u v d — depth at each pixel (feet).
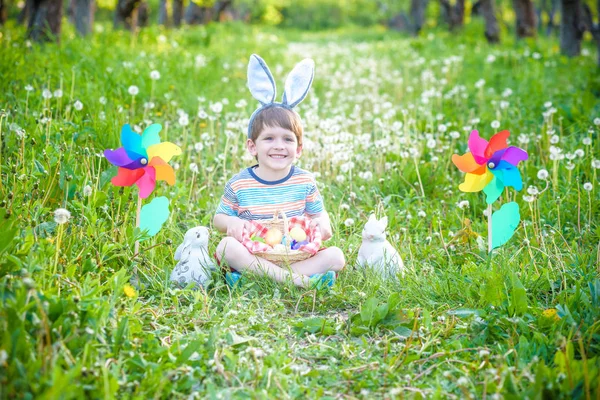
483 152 11.30
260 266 10.69
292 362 8.23
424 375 8.08
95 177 12.39
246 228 11.10
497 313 9.34
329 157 16.53
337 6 171.12
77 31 37.76
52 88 18.60
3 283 7.83
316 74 33.24
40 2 28.43
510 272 10.14
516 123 19.72
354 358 8.45
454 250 12.25
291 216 11.55
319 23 167.73
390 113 19.16
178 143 17.04
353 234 12.93
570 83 27.25
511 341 8.45
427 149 17.60
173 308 9.75
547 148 16.87
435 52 42.32
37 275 8.71
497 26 50.96
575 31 38.37
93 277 9.73
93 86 19.19
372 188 15.47
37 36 28.53
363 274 11.16
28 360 6.82
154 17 100.17
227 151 17.39
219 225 11.51
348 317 9.78
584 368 7.06
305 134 17.87
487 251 11.56
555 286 10.61
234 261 10.82
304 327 9.29
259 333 9.11
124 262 10.77
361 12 174.81
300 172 11.75
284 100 11.69
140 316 9.21
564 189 14.34
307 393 7.57
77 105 15.05
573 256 11.51
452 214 14.03
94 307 8.12
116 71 21.57
